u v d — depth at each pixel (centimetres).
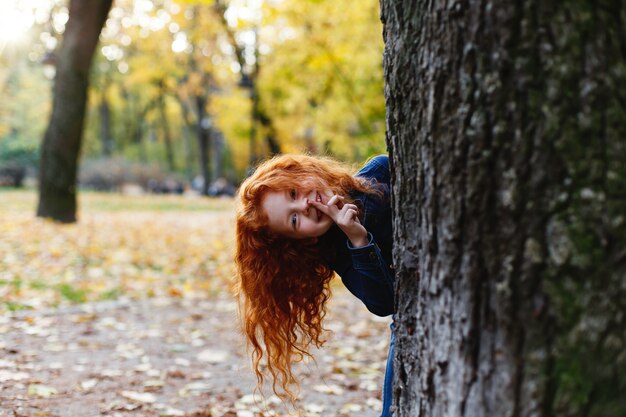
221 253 1056
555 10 166
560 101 167
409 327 210
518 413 173
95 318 621
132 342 545
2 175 3822
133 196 3325
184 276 857
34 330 554
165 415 379
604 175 167
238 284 289
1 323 572
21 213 1583
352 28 1288
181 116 5162
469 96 176
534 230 170
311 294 274
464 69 177
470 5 174
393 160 213
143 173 4016
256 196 248
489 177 174
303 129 2144
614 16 169
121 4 2342
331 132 1569
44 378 437
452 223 183
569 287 167
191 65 2894
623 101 169
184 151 5728
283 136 2195
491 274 176
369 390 446
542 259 169
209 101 3278
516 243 172
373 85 1298
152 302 704
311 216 245
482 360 179
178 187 3956
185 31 2272
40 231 1151
